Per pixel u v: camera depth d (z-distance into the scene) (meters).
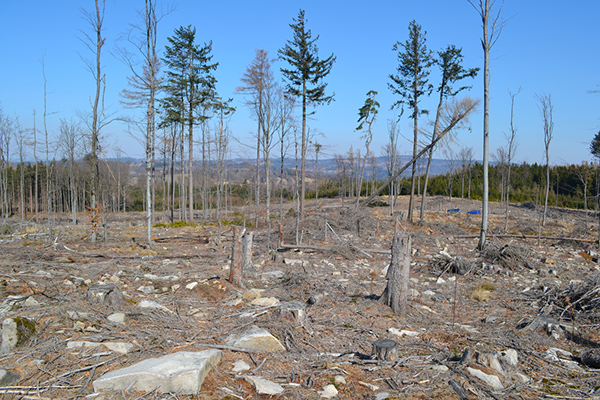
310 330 6.05
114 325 5.68
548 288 8.82
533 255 13.51
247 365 4.63
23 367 4.28
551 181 45.56
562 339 6.09
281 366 4.75
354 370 4.71
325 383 4.34
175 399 3.81
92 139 14.97
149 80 14.49
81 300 6.77
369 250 12.95
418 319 6.86
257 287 8.87
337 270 11.09
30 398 3.71
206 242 17.48
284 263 12.01
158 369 4.02
